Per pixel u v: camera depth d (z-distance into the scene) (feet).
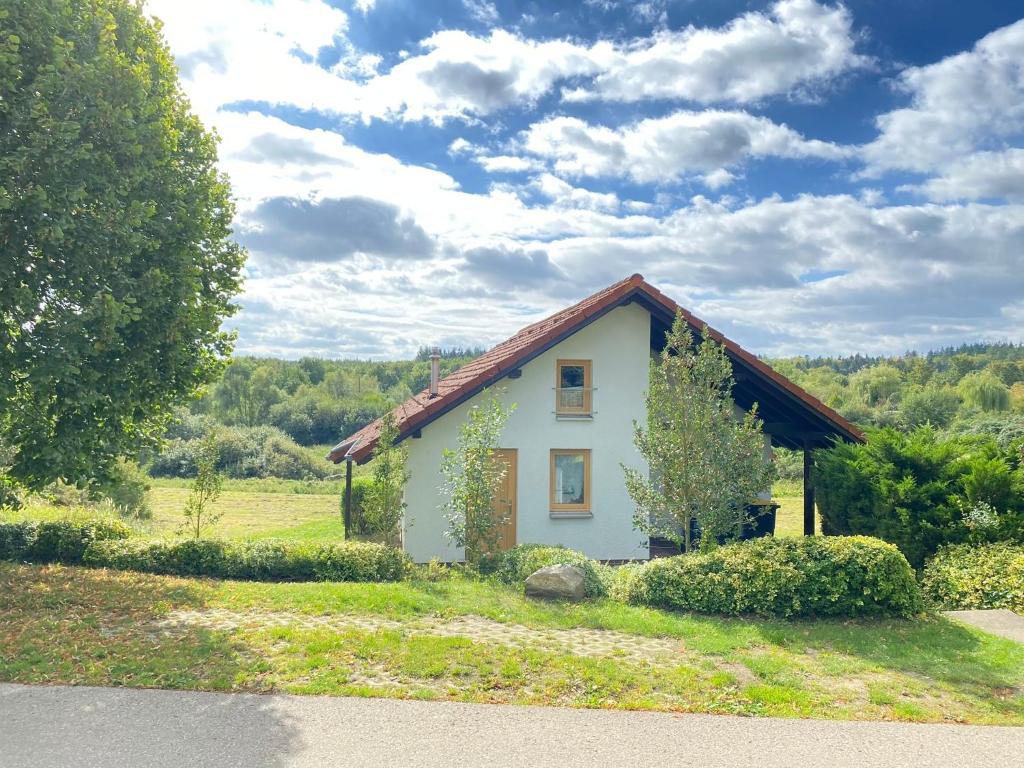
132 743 18.81
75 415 32.78
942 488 45.24
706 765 18.58
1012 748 20.10
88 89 30.40
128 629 28.48
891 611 33.76
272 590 35.96
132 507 78.64
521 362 50.85
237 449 157.07
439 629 29.96
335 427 240.32
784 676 25.46
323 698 22.07
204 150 39.17
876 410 225.76
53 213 29.73
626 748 19.39
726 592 34.22
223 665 24.52
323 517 94.07
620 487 55.77
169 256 34.17
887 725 21.53
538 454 54.60
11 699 21.45
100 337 30.42
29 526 43.29
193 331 35.58
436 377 61.77
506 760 18.45
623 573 39.27
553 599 36.55
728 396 40.34
